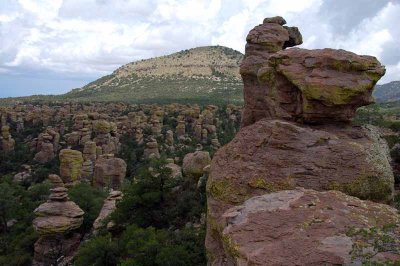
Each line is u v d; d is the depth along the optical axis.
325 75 15.55
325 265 8.56
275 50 23.72
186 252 25.95
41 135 105.50
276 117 17.22
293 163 14.43
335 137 14.91
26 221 53.09
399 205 19.27
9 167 95.31
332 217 10.22
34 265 41.91
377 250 8.75
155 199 36.12
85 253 32.12
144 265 26.59
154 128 121.88
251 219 10.55
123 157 98.38
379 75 15.60
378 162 14.32
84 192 53.59
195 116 138.12
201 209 33.59
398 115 57.88
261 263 8.82
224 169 15.53
